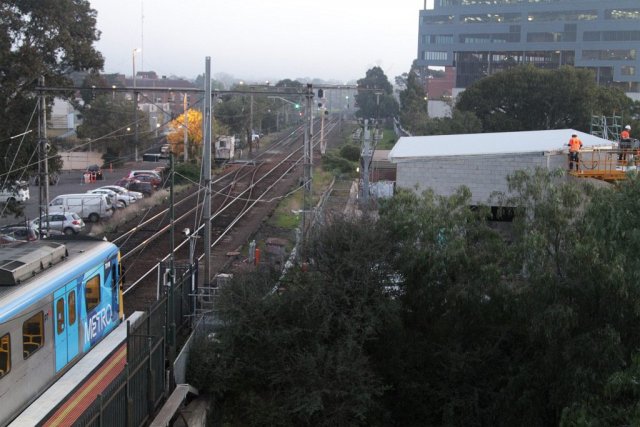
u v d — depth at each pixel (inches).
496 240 760.3
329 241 788.0
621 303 629.6
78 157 2876.5
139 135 2938.0
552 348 672.4
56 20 1428.4
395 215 805.2
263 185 2174.0
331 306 757.3
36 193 2118.6
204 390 737.0
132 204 1840.6
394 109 5708.7
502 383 753.6
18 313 531.8
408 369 778.8
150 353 614.5
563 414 609.3
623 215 633.0
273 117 4527.6
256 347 758.5
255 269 822.5
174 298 762.8
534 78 2805.1
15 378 527.8
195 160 2672.2
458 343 765.3
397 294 789.9
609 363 619.8
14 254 597.0
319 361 725.9
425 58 5807.1
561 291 671.1
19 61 1349.7
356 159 2989.7
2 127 1311.5
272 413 707.4
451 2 5561.0
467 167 1156.5
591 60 4960.6
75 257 667.4
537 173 753.0
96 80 1817.2
